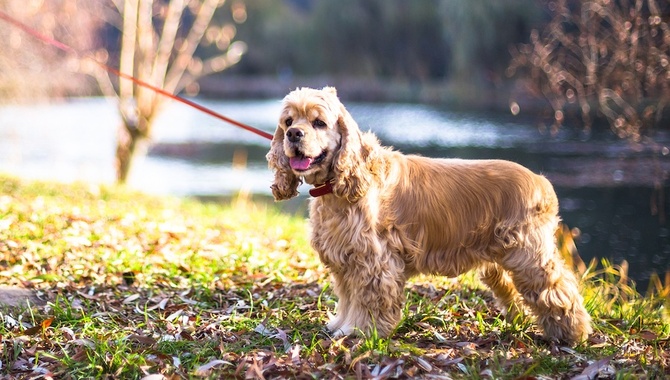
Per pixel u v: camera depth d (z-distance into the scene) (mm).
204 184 16984
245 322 4875
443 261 4516
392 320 4480
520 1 26312
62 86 15766
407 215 4441
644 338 4742
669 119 17922
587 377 3889
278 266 6395
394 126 24500
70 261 6234
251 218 9492
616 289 6293
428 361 4137
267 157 4719
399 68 37031
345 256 4434
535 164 16641
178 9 13922
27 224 7293
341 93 35125
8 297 5238
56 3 14945
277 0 42469
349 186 4316
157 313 5113
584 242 10773
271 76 42156
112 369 4070
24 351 4266
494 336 4613
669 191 13680
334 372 3906
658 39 8133
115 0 14000
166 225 7934
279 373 3959
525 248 4379
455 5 27234
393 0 36062
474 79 28375
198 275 6039
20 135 19109
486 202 4461
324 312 5156
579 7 10234
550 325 4504
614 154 17328
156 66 13656
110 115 30609
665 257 9812
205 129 27797
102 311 5125
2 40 13797
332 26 38719
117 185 12219
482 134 21953
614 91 8305
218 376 3934
